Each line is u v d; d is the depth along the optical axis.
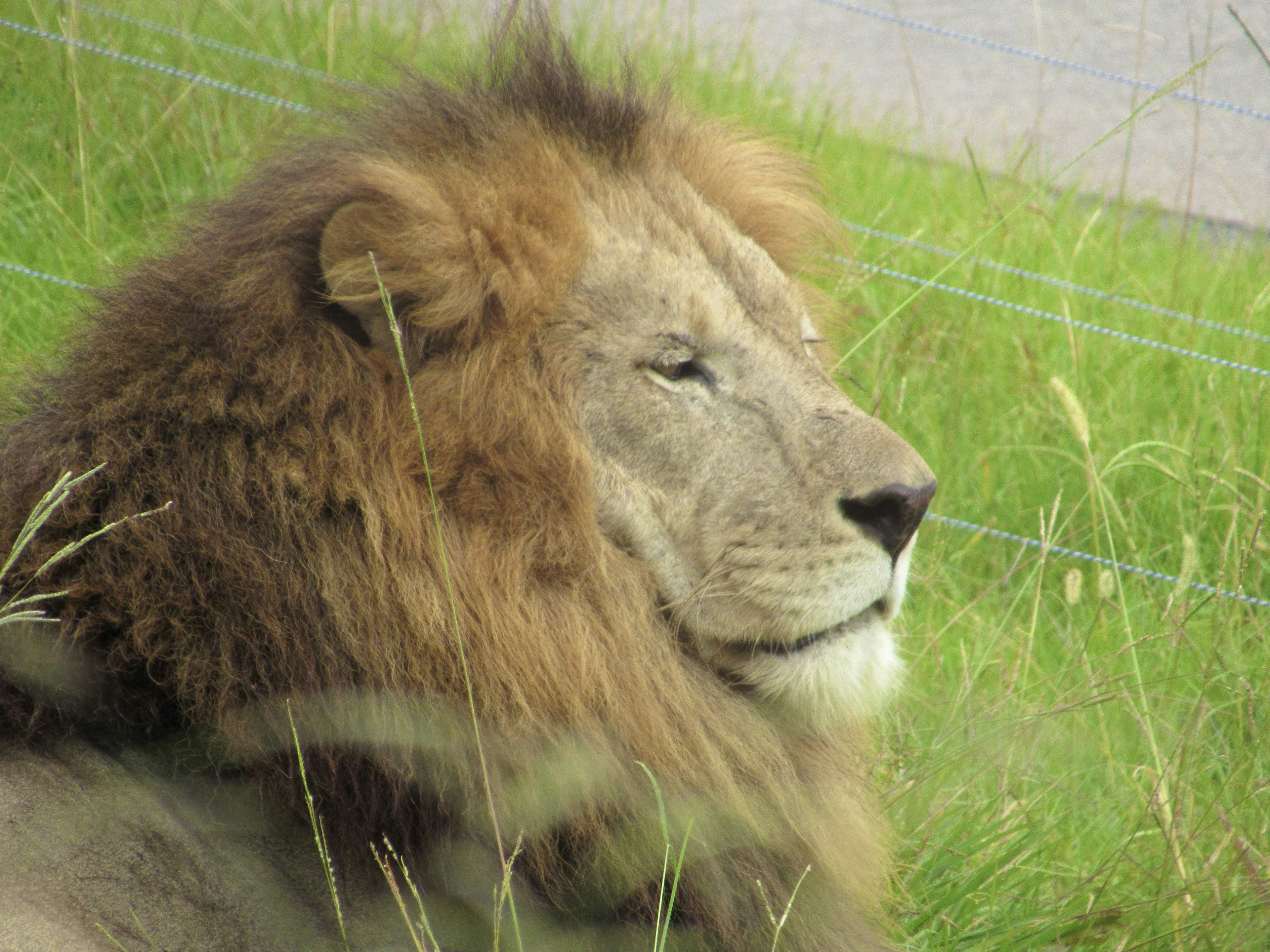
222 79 11.72
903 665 5.96
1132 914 6.34
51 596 4.46
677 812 5.26
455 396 5.17
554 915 5.11
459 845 4.96
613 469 5.43
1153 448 10.34
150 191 10.59
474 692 4.99
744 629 5.44
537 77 5.97
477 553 5.09
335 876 4.79
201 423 4.98
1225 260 13.97
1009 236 12.70
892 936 6.33
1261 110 18.39
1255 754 7.20
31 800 4.52
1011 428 10.71
